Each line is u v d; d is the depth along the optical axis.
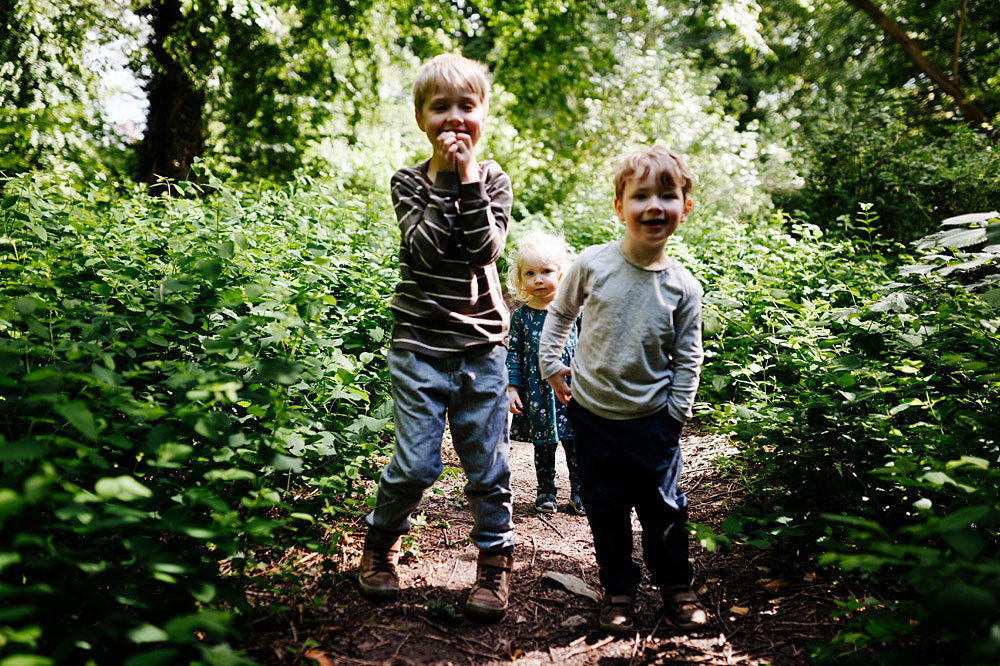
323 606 2.43
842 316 3.53
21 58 9.57
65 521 2.02
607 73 14.79
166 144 10.85
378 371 4.20
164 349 3.04
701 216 9.91
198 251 3.76
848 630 2.05
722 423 4.06
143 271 3.58
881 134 12.24
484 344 2.54
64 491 2.00
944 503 2.70
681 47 21.22
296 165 13.43
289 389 2.97
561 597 2.67
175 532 2.19
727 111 20.94
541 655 2.27
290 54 12.34
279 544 2.75
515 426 3.73
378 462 3.58
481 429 2.51
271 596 2.43
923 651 1.94
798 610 2.47
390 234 6.57
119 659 1.86
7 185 4.99
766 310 4.95
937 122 16.94
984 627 1.79
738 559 2.90
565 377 2.64
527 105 14.39
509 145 14.34
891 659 1.85
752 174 12.18
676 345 2.45
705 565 2.88
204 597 1.92
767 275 6.09
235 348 2.53
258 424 2.88
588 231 9.39
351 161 12.92
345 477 3.04
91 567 1.85
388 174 12.52
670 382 2.46
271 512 2.94
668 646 2.32
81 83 10.73
